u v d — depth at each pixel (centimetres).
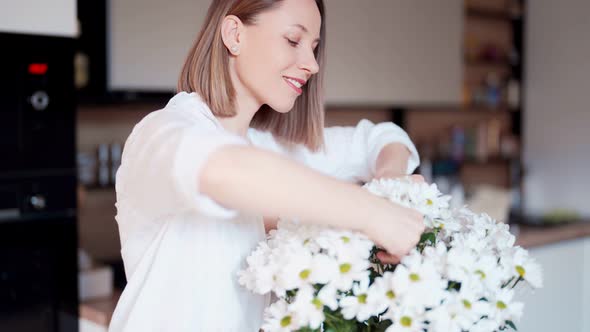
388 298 79
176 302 101
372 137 142
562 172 421
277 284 84
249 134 131
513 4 441
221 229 103
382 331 86
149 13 259
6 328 192
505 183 470
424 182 106
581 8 405
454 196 342
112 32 250
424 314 80
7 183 189
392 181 99
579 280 294
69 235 202
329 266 81
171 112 87
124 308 105
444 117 443
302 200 73
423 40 367
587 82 404
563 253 285
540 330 276
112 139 305
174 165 71
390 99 355
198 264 101
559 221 375
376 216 80
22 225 192
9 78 187
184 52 269
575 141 412
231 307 104
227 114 110
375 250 92
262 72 106
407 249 83
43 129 194
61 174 199
